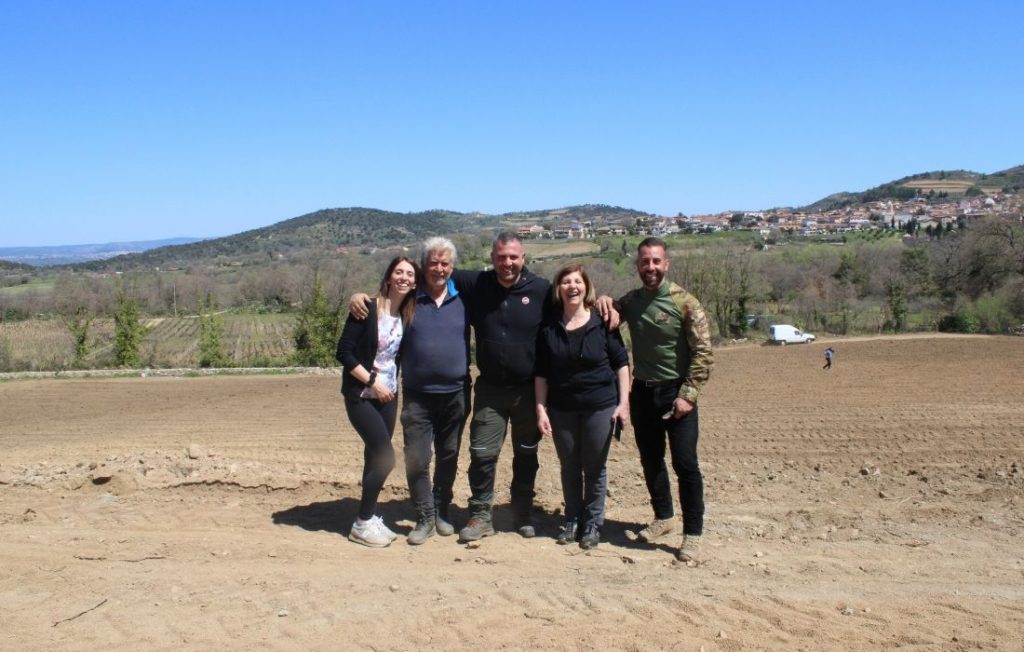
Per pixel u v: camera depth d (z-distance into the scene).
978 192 188.00
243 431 14.45
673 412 5.02
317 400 20.73
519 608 4.04
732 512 6.20
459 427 5.45
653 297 5.04
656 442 5.32
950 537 5.43
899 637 3.69
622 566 4.80
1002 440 10.89
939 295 52.69
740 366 28.78
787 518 6.00
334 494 6.57
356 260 51.44
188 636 3.70
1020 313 43.38
